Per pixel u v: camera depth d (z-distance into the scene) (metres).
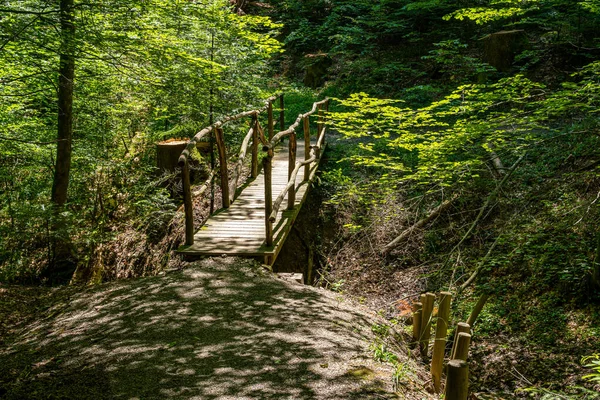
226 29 9.30
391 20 19.48
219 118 10.58
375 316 6.43
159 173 10.94
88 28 7.45
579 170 8.78
